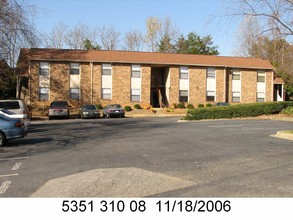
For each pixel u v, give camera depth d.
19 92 38.34
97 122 26.84
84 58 38.66
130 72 39.94
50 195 6.61
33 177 8.13
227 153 11.14
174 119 30.39
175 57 42.69
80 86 38.62
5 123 13.64
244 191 6.67
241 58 44.84
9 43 23.62
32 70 37.47
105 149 12.23
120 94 39.66
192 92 41.69
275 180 7.50
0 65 29.91
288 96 50.94
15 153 11.85
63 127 22.55
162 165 9.24
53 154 11.39
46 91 37.88
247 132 17.97
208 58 43.88
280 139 14.93
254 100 43.72
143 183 7.36
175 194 6.54
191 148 12.28
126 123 25.31
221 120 28.08
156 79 44.25
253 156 10.53
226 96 42.81
